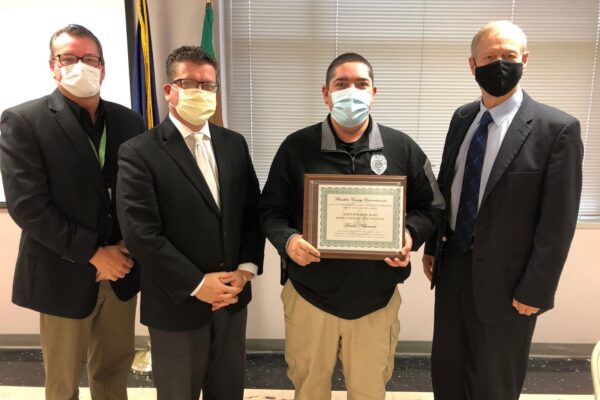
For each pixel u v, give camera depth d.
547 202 1.47
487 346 1.64
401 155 1.60
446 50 2.60
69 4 2.46
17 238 2.69
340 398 2.33
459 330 1.75
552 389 2.39
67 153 1.56
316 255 1.46
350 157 1.56
